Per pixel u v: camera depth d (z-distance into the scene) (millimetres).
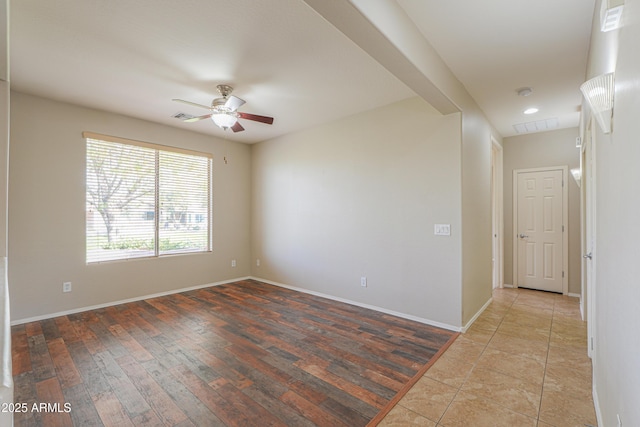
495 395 2043
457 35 2334
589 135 2752
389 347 2760
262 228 5379
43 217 3463
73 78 2977
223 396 2039
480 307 3723
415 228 3422
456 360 2520
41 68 2779
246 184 5555
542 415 1845
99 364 2449
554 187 4703
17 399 2004
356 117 3971
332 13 1642
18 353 2631
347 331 3121
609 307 1494
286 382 2201
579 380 2215
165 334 3041
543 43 2428
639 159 932
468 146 3322
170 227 4578
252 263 5586
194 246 4867
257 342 2863
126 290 4098
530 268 4898
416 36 2234
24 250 3346
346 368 2395
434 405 1944
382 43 1921
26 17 2066
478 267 3650
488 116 4059
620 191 1222
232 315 3604
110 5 1959
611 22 1206
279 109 3805
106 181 3941
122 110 3846
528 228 4914
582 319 3484
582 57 2617
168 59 2629
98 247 3887
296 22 2139
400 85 3123
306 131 4613
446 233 3193
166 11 2021
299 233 4723
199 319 3465
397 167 3568
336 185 4203
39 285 3434
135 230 4215
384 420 1812
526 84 3133
